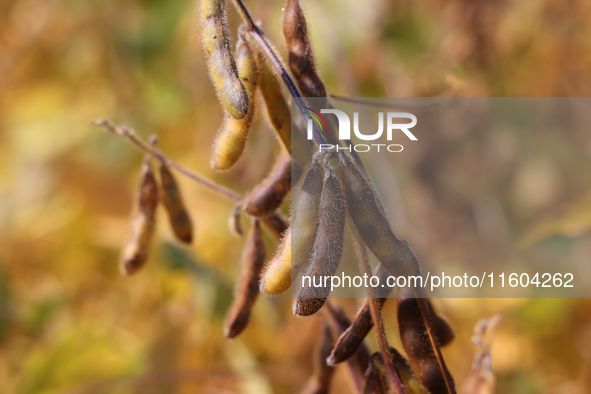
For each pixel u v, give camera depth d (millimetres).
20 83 1017
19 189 885
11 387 684
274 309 697
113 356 685
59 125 956
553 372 720
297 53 489
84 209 839
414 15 845
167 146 902
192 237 557
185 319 705
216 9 467
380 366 489
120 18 973
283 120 499
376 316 475
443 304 723
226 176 806
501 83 816
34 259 807
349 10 857
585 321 738
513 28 777
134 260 547
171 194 546
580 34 767
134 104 955
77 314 739
